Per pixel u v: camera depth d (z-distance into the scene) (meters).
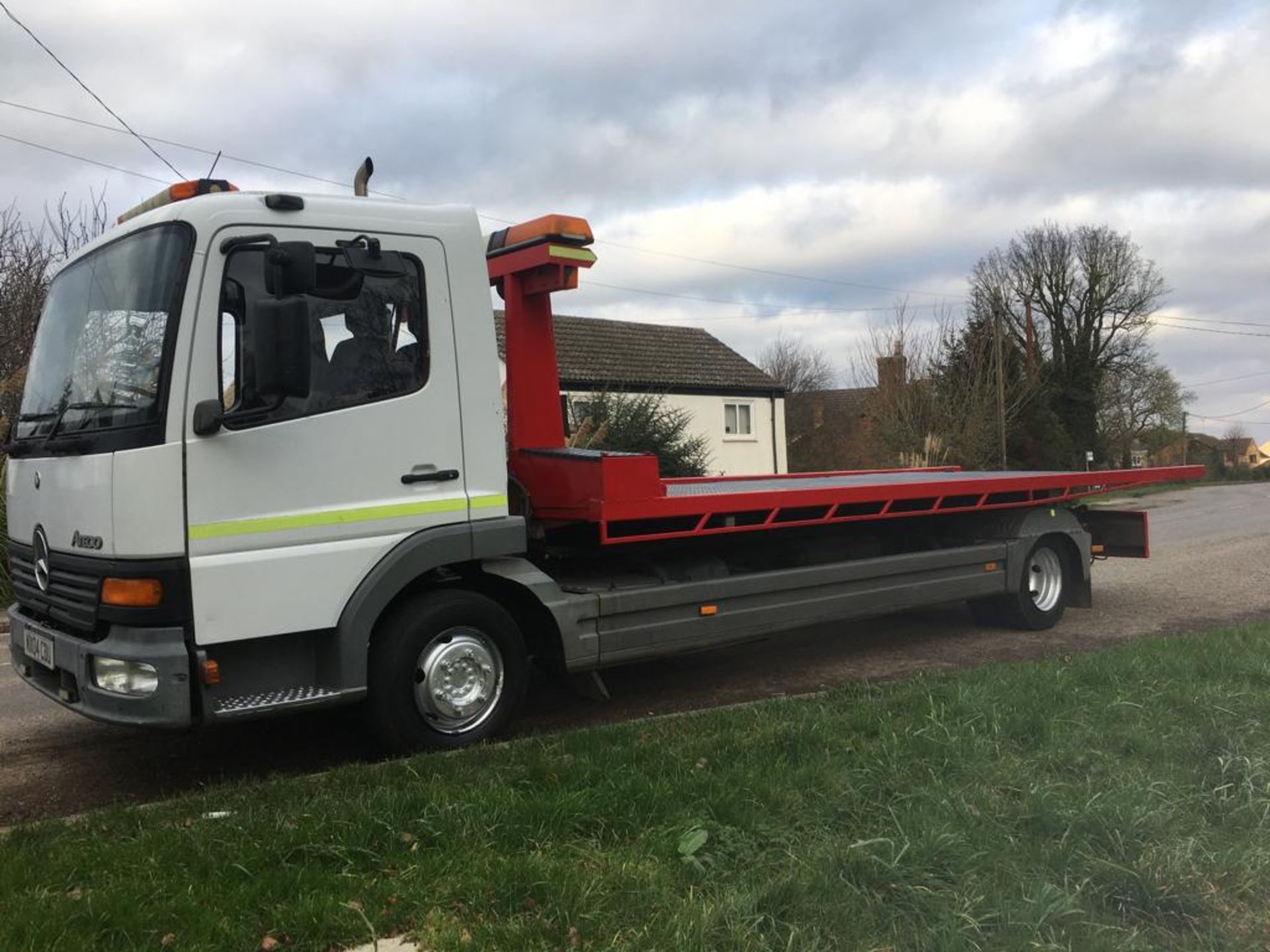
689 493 6.89
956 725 4.82
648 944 2.88
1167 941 3.03
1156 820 3.71
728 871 3.36
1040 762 4.41
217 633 4.33
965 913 3.08
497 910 3.08
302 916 3.02
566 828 3.67
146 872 3.32
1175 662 6.09
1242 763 4.27
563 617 5.50
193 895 3.15
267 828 3.64
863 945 2.92
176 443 4.25
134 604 4.21
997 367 35.28
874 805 3.89
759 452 31.69
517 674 5.32
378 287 4.84
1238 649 6.49
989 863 3.41
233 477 4.38
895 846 3.44
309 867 3.36
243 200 4.48
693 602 6.09
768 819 3.75
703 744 4.66
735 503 6.21
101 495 4.33
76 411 4.64
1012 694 5.40
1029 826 3.72
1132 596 10.72
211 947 2.87
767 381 32.19
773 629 6.57
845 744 4.62
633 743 4.78
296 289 4.20
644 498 5.68
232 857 3.41
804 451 39.97
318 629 4.62
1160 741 4.64
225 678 4.48
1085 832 3.64
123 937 2.93
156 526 4.22
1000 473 9.45
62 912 3.03
